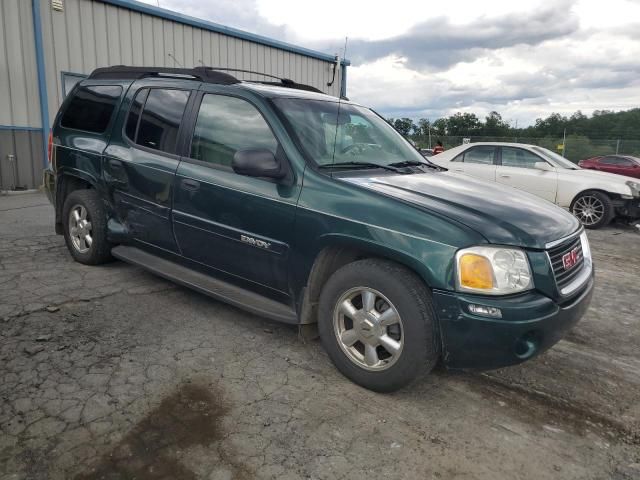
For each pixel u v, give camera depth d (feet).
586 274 10.57
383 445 8.47
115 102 15.26
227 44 47.24
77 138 16.16
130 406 9.07
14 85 34.58
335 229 9.96
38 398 9.12
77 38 36.94
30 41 34.83
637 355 12.61
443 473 7.91
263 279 11.48
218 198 11.84
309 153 11.03
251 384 10.07
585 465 8.33
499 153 34.06
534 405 10.04
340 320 10.30
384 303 9.68
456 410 9.68
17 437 8.07
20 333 11.56
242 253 11.64
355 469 7.86
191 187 12.42
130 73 15.35
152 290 14.71
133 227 14.44
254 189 11.23
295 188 10.69
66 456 7.73
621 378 11.36
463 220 9.20
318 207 10.25
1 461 7.54
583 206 31.30
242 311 13.61
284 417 9.05
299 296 10.86
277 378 10.35
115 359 10.68
